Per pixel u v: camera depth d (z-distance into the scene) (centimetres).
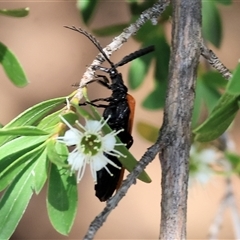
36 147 19
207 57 19
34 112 18
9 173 18
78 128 19
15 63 21
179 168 19
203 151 25
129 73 25
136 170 18
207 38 24
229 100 19
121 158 19
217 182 34
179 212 19
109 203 18
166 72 25
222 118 19
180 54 19
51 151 18
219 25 24
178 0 20
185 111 19
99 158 19
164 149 19
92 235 17
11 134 18
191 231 38
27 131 18
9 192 18
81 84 19
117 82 23
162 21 24
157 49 25
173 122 19
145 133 24
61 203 19
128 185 18
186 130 19
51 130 19
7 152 18
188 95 19
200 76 24
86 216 38
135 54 23
